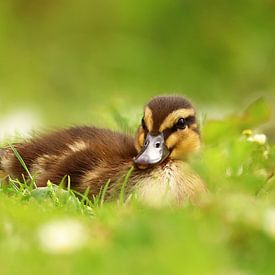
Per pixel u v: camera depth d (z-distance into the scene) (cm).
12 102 2975
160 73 3173
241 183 1352
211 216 1001
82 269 883
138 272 874
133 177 1292
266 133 2136
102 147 1370
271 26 3266
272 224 970
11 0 3444
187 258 888
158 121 1323
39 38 3397
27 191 1227
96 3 3438
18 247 940
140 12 3381
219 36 3266
